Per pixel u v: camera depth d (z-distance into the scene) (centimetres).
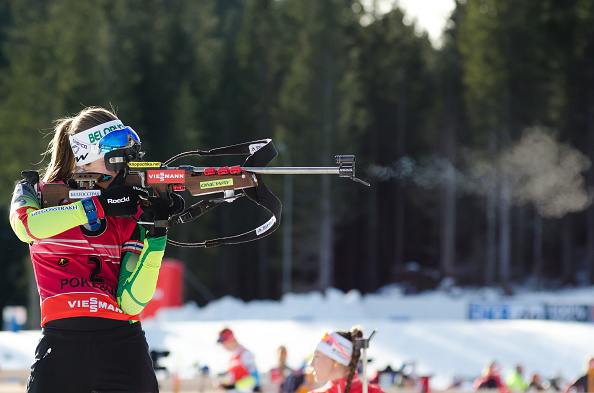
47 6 11944
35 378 530
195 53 13888
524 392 2633
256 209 12850
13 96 10400
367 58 13962
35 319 9625
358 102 13050
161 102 12406
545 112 11994
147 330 5231
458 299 10512
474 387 3128
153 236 555
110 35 11212
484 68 12012
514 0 12131
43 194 548
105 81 10694
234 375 2000
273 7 13812
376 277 14125
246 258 13238
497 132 11938
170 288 7106
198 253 11938
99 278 548
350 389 797
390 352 4872
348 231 14162
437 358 4800
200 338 4988
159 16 13762
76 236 546
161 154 11912
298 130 11162
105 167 566
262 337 5178
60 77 10238
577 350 5000
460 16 13775
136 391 544
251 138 13725
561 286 12094
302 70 11394
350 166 580
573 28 12388
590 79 12306
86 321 536
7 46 11325
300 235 11319
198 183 574
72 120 586
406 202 14288
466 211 13775
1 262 11206
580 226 13325
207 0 16450
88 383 534
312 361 809
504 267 11588
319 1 11394
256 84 13700
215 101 13462
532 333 5206
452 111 13388
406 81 14200
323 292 11206
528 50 11994
